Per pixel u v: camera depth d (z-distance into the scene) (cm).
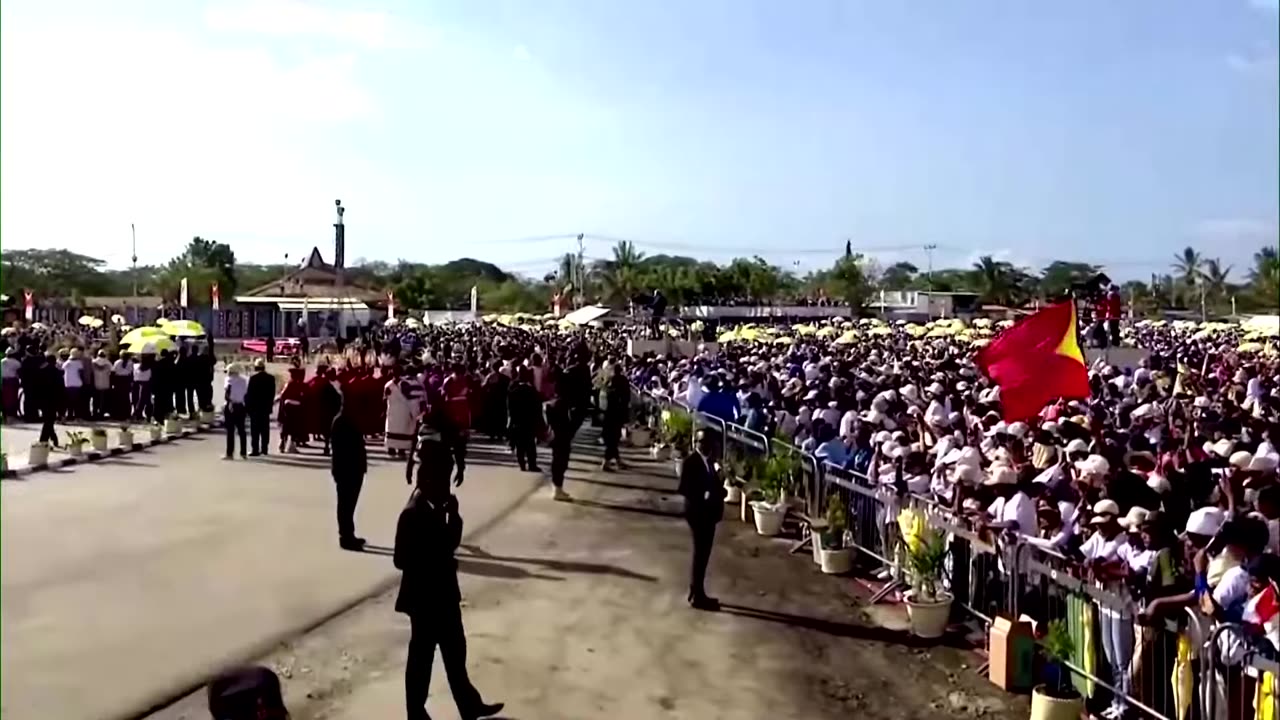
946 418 1838
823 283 11856
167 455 2412
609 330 6384
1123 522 970
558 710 930
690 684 1002
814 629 1176
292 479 2092
